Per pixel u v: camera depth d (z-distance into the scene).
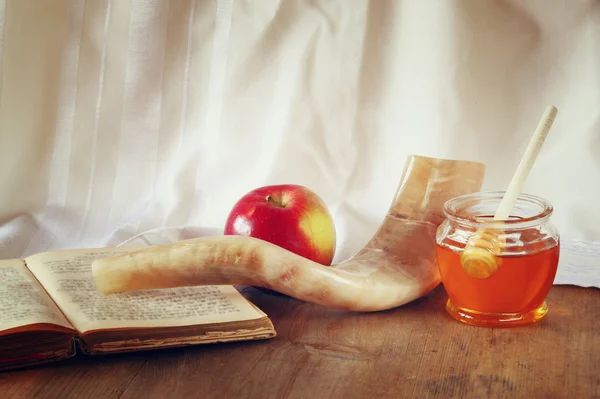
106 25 0.96
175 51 0.97
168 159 0.99
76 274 0.79
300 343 0.74
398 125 0.96
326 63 0.96
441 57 0.93
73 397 0.66
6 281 0.76
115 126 0.98
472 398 0.66
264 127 0.98
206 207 1.00
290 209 0.82
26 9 0.94
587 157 0.91
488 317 0.76
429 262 0.81
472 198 0.79
